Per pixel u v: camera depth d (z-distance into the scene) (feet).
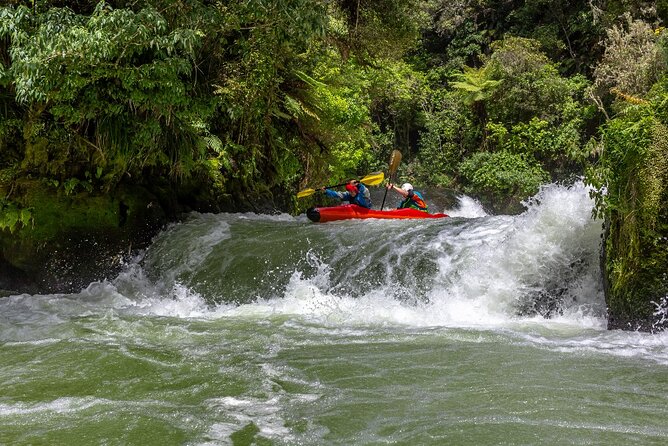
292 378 12.63
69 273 26.27
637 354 14.20
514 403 10.73
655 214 16.29
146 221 28.73
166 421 10.18
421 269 21.26
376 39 36.63
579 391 11.38
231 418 10.30
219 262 25.55
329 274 22.94
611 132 17.33
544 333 16.66
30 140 25.59
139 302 23.90
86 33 21.02
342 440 9.28
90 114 23.99
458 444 8.96
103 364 13.88
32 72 21.08
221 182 33.99
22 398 11.51
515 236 19.80
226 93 28.37
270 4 25.35
